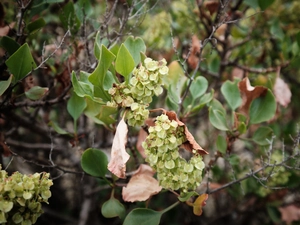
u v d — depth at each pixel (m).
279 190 0.39
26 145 0.43
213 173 0.42
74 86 0.23
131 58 0.22
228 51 0.45
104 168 0.28
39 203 0.22
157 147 0.22
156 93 0.22
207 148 0.49
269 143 0.31
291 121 0.48
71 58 0.34
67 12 0.33
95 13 0.45
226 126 0.30
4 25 0.32
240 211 0.45
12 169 0.48
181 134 0.22
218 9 0.36
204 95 0.31
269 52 0.47
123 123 0.22
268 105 0.30
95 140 0.49
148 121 0.29
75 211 0.55
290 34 0.46
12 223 0.22
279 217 0.40
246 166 0.42
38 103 0.32
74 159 0.47
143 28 0.43
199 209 0.24
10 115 0.37
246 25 0.48
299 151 0.29
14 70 0.26
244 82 0.29
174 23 0.44
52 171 0.50
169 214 0.47
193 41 0.35
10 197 0.21
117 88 0.23
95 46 0.24
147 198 0.26
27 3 0.30
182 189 0.24
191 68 0.39
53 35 0.43
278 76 0.35
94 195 0.50
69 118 0.50
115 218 0.50
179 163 0.22
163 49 0.44
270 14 0.45
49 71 0.35
